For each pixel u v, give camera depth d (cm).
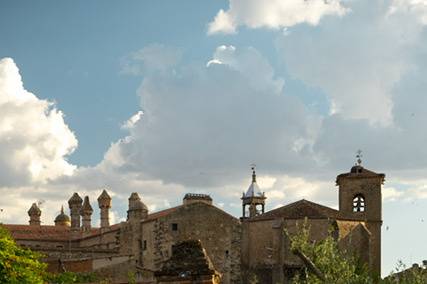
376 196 10700
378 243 10562
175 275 3469
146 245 9919
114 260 8444
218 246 9906
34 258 4262
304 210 9869
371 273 4741
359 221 10056
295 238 4278
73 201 11100
